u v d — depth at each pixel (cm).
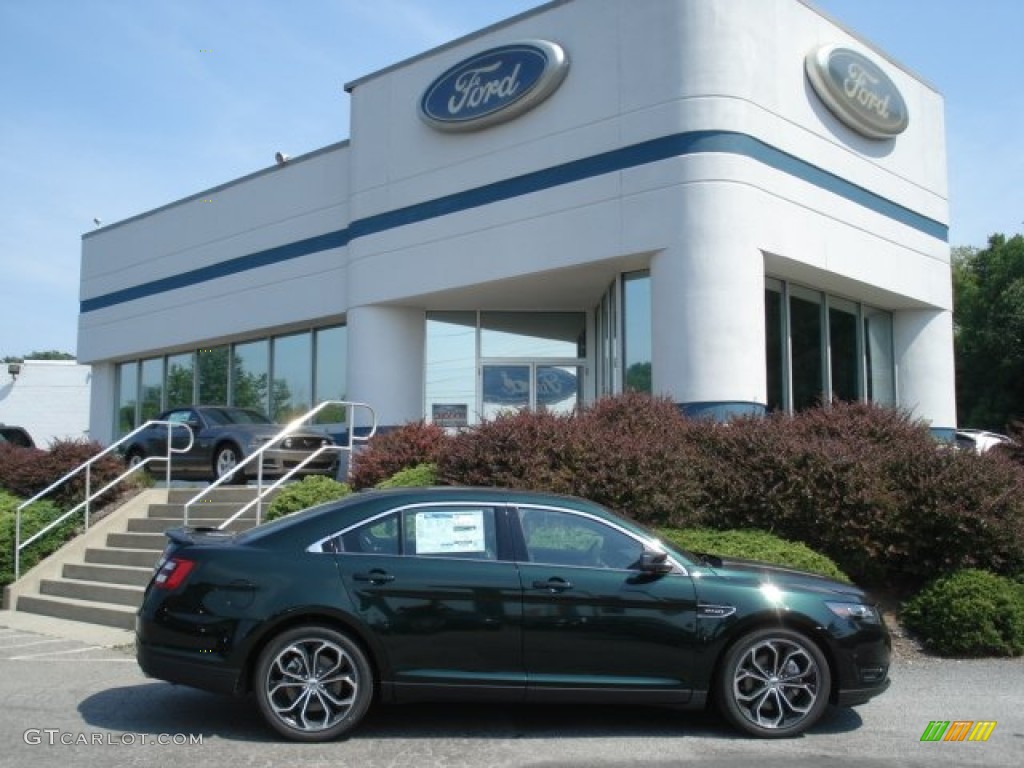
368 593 600
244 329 2081
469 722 650
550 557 623
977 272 3969
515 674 602
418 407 1798
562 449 977
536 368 1841
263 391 2123
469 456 1005
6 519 1260
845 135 1627
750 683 621
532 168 1548
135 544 1266
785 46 1507
